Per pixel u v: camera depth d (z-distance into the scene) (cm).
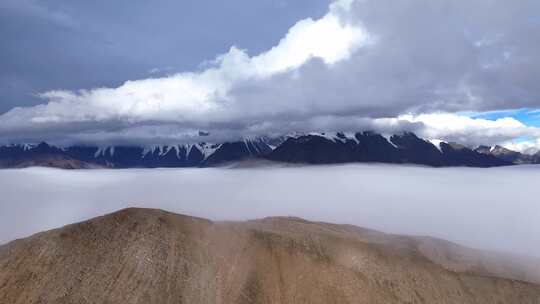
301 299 8131
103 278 7888
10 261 8019
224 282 8294
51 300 7406
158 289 7844
